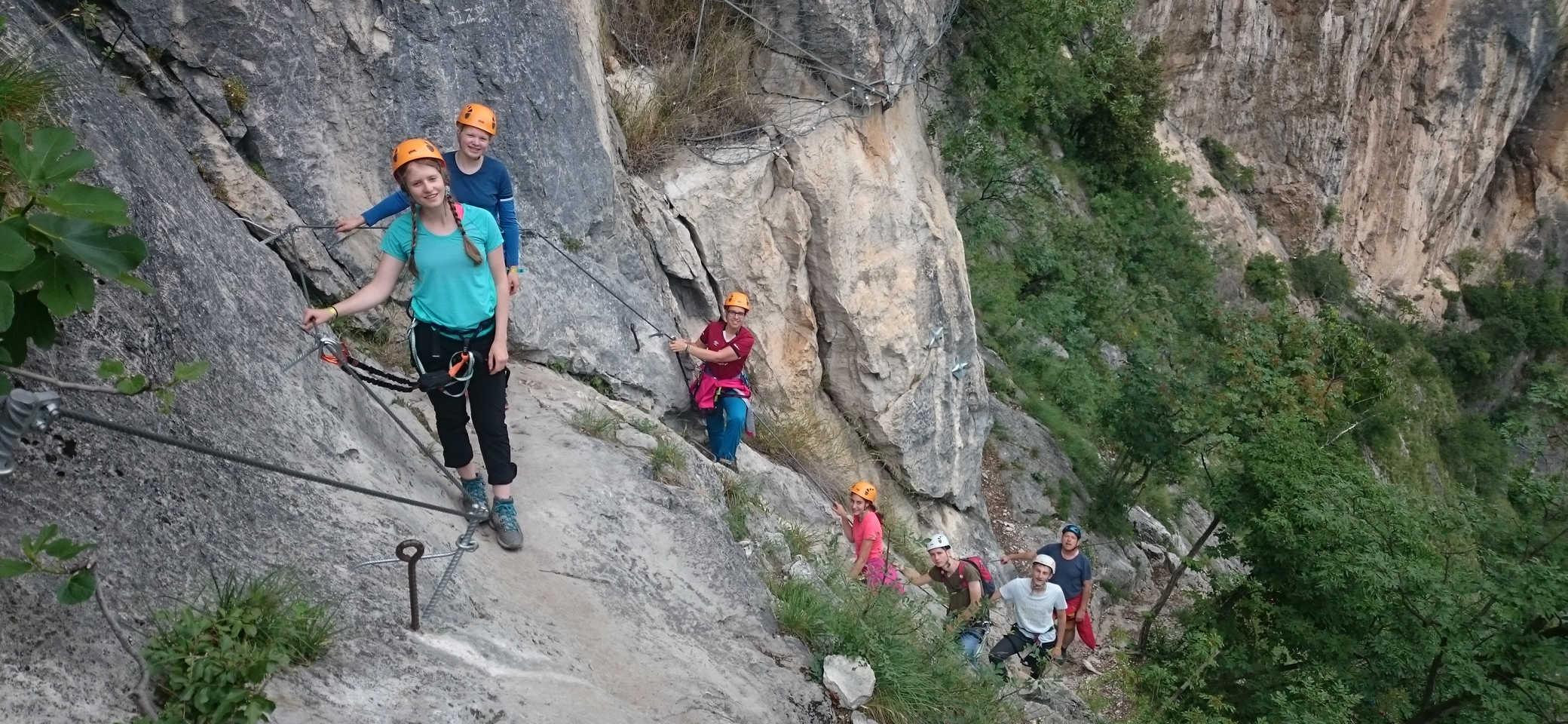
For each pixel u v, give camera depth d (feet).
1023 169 60.54
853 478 31.32
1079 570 27.58
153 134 14.43
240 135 17.49
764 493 25.44
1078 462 47.11
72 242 7.54
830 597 19.02
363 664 10.28
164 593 9.32
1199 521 54.03
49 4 15.10
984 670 20.75
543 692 11.62
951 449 36.22
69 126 12.10
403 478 14.34
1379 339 111.14
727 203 28.73
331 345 12.38
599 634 13.91
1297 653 31.45
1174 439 42.73
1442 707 29.01
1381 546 30.07
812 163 30.09
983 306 53.01
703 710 13.33
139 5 16.12
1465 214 127.54
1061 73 67.62
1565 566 28.81
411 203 12.11
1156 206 78.43
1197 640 31.01
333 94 18.86
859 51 30.48
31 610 8.15
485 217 12.40
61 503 8.93
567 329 22.43
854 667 16.28
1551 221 131.44
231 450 11.23
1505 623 27.86
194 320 12.10
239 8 17.19
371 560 11.71
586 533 15.99
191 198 14.11
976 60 51.01
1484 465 109.70
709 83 29.53
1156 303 68.23
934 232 34.17
